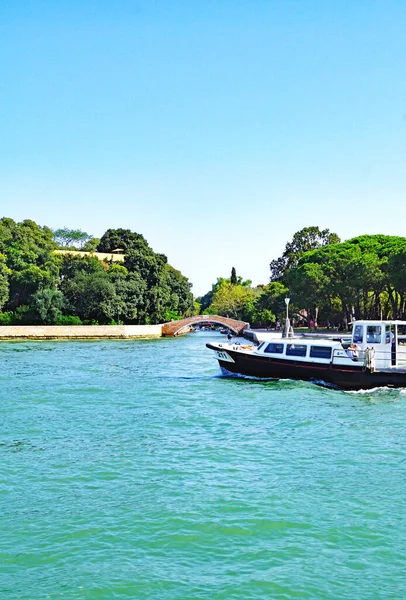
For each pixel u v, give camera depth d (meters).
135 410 32.59
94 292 117.19
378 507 17.58
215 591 13.13
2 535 15.88
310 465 21.70
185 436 26.34
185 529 16.16
